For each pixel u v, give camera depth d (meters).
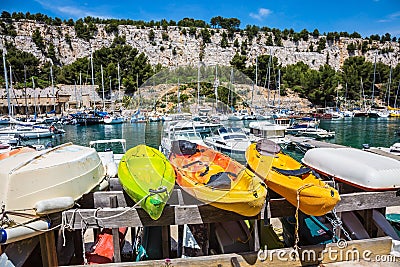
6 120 34.00
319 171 5.31
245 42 96.38
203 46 94.38
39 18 91.25
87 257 4.12
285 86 67.25
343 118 44.69
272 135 6.88
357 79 67.62
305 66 80.69
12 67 64.75
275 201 4.09
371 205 4.29
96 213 3.72
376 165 4.52
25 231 3.25
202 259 3.70
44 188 3.46
